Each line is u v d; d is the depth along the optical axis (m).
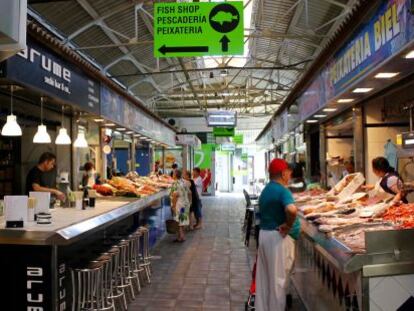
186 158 19.38
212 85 16.59
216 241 8.43
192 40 5.35
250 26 9.08
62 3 6.24
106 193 6.11
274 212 3.64
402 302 2.48
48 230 3.18
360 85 4.04
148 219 8.01
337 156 7.55
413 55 2.98
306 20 6.86
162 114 22.11
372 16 3.42
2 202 4.00
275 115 12.64
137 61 10.35
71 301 3.85
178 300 4.63
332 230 3.13
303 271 4.57
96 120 6.99
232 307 4.39
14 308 3.27
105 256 3.99
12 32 2.31
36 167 5.29
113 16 7.41
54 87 4.39
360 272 2.49
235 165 28.41
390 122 5.45
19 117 5.89
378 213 3.39
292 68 10.67
